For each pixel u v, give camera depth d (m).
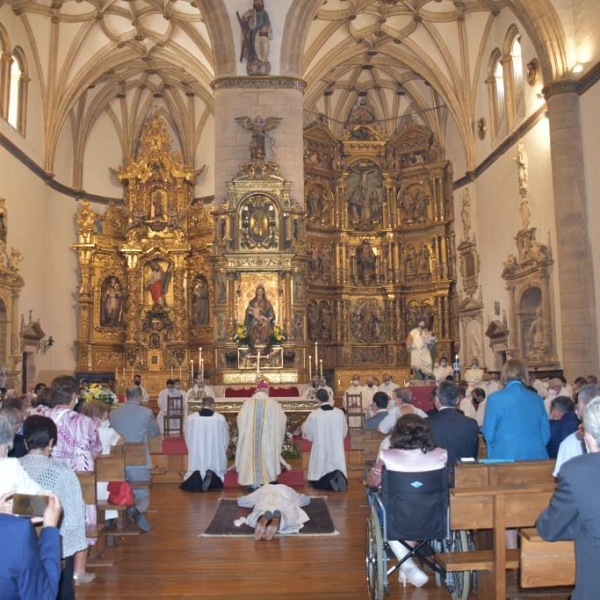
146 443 10.66
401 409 8.28
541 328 23.41
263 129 22.52
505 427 7.69
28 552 3.37
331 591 7.25
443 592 7.13
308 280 32.94
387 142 35.03
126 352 32.81
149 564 8.25
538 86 23.67
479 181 29.89
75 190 33.03
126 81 33.88
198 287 33.16
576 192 20.34
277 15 23.27
